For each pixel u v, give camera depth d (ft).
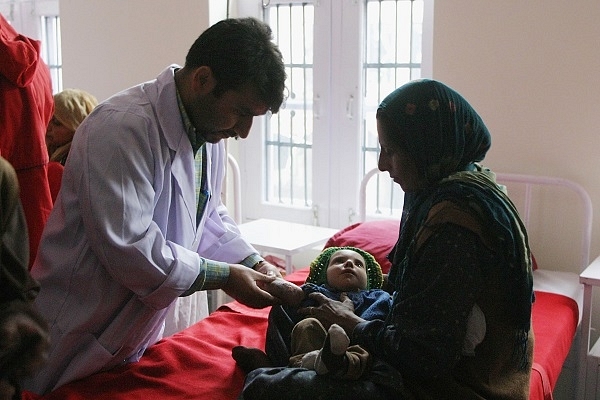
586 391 7.73
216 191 6.57
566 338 7.17
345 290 5.91
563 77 8.89
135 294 5.42
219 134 5.55
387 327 4.50
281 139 11.82
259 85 5.07
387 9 10.44
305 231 10.44
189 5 11.62
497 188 4.50
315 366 4.55
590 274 7.60
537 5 8.91
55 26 14.48
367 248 8.59
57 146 8.64
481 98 9.43
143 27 12.19
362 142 11.07
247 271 5.68
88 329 5.45
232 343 6.37
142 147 5.23
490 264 4.24
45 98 7.29
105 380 5.44
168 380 5.56
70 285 5.38
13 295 3.40
